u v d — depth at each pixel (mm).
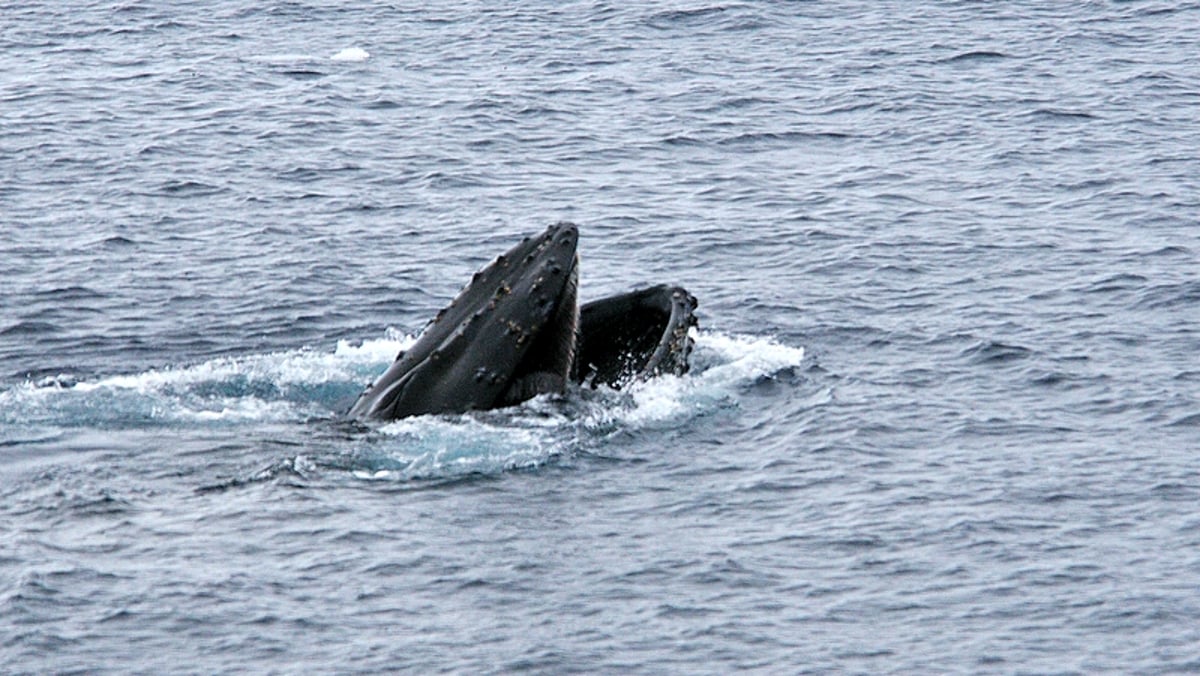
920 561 80062
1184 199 152250
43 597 75312
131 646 71938
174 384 104250
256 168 169250
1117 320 117250
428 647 72250
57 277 129250
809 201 155000
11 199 155875
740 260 135875
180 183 162500
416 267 133875
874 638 73312
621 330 103438
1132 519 84438
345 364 109062
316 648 72125
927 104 196375
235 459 91250
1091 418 98500
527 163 171750
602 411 97125
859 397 101938
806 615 75188
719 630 73812
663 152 176375
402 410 96438
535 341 97875
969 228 143875
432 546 81125
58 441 93688
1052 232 142000
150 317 119875
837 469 90812
